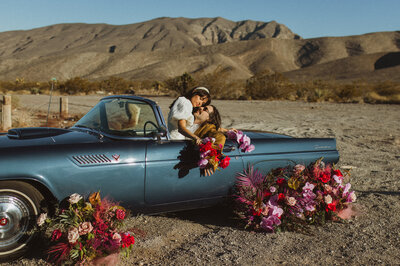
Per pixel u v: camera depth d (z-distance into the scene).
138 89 56.75
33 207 3.12
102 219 3.14
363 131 12.45
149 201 3.66
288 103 28.84
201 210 4.61
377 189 5.71
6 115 10.47
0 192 2.99
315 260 3.36
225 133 4.25
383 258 3.44
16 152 3.08
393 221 4.38
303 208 4.04
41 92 46.06
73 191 3.26
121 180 3.45
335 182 4.36
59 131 3.82
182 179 3.78
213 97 36.06
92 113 4.17
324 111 21.00
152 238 3.69
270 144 4.35
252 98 35.97
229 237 3.78
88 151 3.34
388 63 193.88
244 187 4.00
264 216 3.96
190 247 3.52
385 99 31.62
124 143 3.55
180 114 3.89
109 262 3.06
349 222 4.34
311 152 4.57
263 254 3.42
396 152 8.82
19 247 3.10
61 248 2.98
